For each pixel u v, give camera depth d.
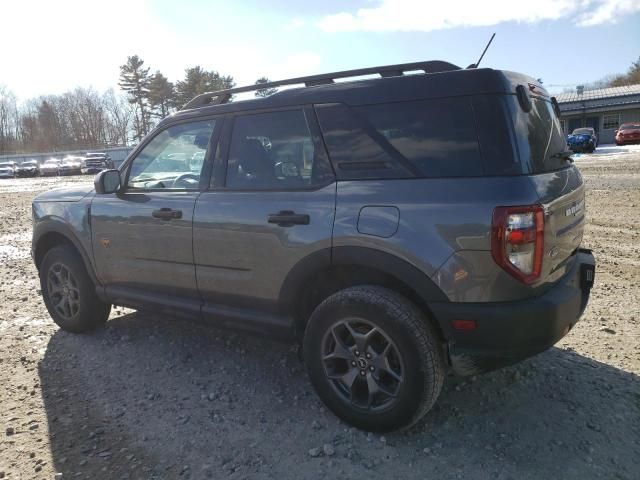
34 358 4.19
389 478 2.65
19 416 3.32
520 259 2.58
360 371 2.99
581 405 3.23
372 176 2.94
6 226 11.90
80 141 89.88
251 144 3.45
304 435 3.04
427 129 2.83
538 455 2.78
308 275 3.12
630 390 3.38
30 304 5.64
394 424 2.89
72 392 3.62
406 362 2.78
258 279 3.33
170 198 3.76
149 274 3.93
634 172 16.64
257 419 3.22
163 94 75.12
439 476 2.64
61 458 2.88
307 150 3.20
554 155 3.12
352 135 3.04
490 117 2.69
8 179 41.69
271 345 4.30
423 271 2.71
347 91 3.10
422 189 2.76
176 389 3.62
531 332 2.64
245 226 3.32
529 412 3.18
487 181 2.63
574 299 2.91
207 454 2.89
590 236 8.05
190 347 4.31
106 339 4.53
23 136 91.44
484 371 2.84
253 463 2.80
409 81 2.92
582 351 3.97
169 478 2.70
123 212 4.00
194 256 3.61
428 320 2.88
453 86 2.79
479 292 2.62
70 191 4.61
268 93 3.58
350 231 2.90
